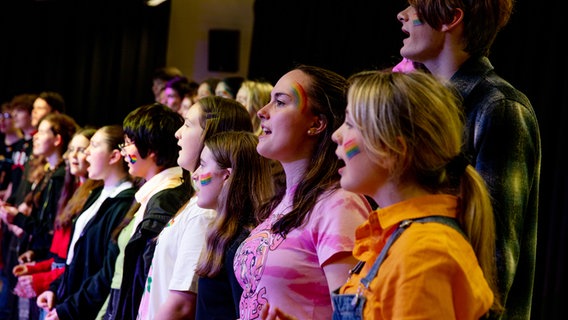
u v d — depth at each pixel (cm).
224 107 265
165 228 262
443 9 188
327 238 178
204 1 666
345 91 195
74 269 336
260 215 211
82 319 317
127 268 279
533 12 409
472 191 146
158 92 528
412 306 132
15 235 528
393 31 502
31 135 580
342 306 149
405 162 145
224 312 215
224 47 646
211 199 236
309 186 189
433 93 147
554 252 396
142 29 674
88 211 355
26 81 700
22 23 698
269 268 183
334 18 539
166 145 307
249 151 231
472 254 139
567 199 391
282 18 574
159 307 254
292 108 196
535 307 404
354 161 149
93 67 683
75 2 690
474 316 137
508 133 176
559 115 401
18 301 488
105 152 349
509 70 416
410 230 141
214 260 217
